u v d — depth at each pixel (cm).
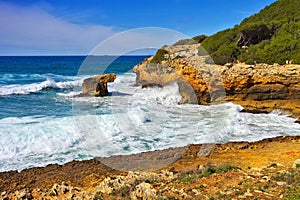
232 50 2317
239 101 1591
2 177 752
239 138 1051
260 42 2458
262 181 582
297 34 2270
